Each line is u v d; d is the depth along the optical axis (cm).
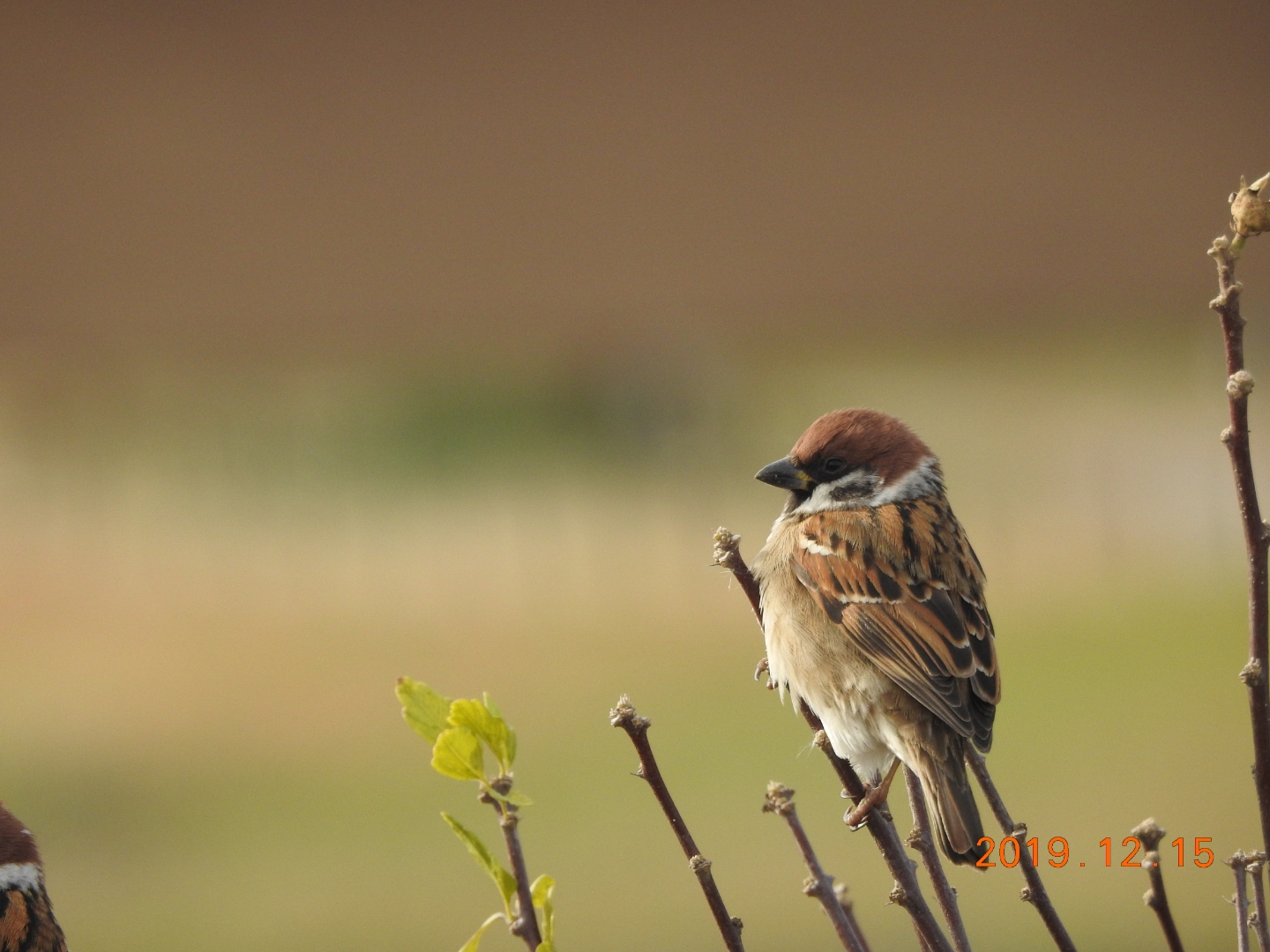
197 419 2002
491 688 1254
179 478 1938
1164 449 1877
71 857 959
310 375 2038
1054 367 2166
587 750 1118
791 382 2145
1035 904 340
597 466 2033
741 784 1048
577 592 1545
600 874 932
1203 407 2009
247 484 1938
